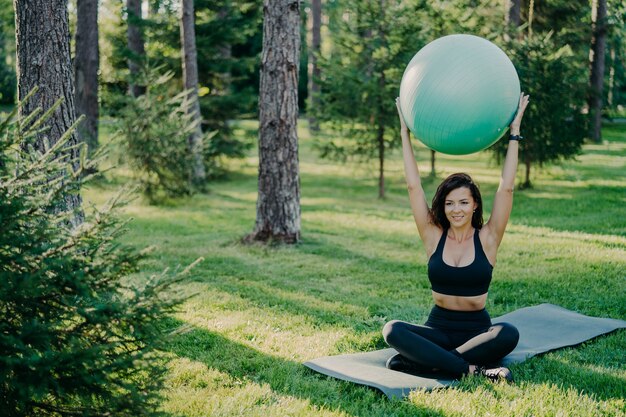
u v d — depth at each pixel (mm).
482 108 3586
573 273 6633
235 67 16375
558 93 12945
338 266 7219
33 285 2561
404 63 12344
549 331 4762
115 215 2801
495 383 3697
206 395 3625
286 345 4527
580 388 3703
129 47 16672
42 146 4844
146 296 2750
